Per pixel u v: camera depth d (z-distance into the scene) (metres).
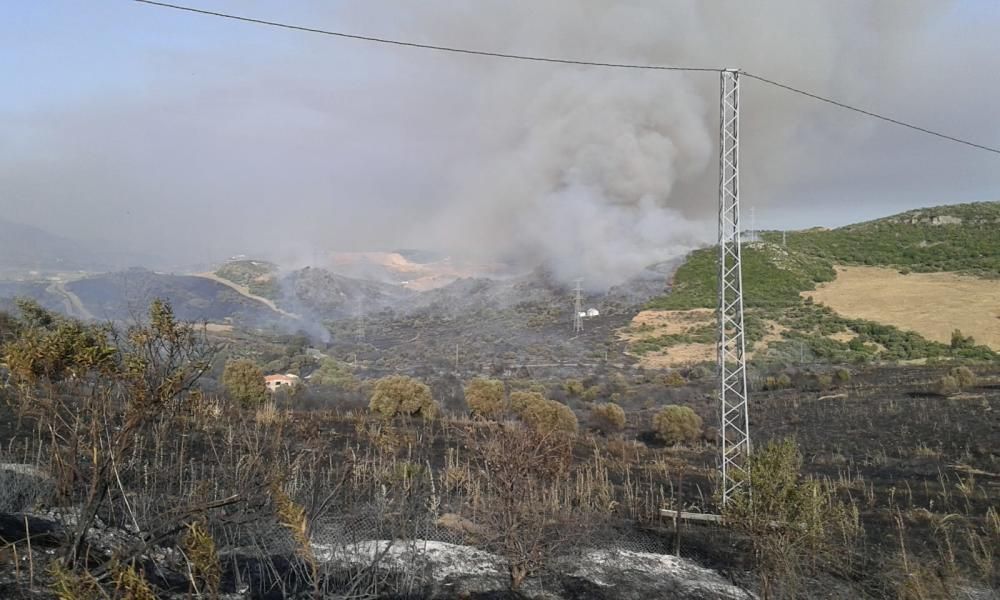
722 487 13.06
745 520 9.30
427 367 43.94
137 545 5.49
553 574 8.99
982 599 8.95
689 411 23.20
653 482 16.06
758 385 35.28
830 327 49.19
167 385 5.46
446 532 9.98
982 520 12.59
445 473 13.19
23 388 5.60
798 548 9.22
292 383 28.59
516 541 8.56
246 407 19.64
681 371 41.00
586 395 33.25
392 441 14.98
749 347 46.00
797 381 35.12
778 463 9.45
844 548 10.67
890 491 15.19
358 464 12.66
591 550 10.12
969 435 21.44
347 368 38.59
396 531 9.41
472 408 24.22
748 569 10.05
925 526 12.29
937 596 8.87
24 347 5.37
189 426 9.05
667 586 9.03
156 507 7.30
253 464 7.48
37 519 7.09
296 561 7.60
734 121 14.80
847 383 34.09
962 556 10.54
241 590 6.68
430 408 23.20
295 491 8.38
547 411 22.31
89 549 5.65
